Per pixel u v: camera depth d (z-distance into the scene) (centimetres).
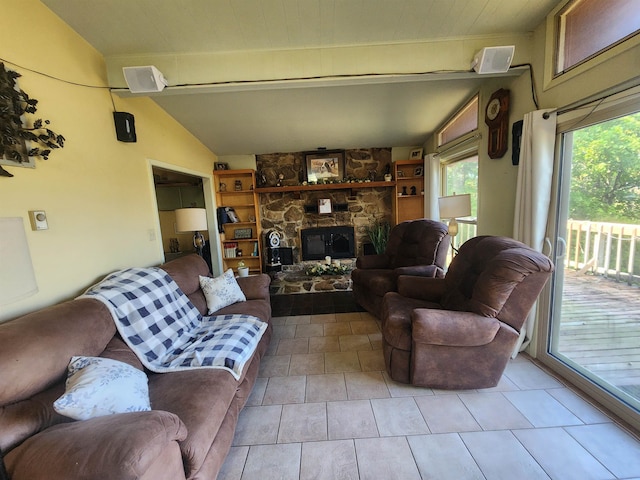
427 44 215
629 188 155
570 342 199
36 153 156
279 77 221
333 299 396
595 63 163
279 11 181
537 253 176
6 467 84
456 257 242
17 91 148
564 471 132
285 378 211
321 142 453
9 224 92
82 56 196
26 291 96
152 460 85
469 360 183
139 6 173
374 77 219
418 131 419
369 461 140
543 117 193
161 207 553
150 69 204
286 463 141
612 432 152
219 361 161
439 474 132
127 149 242
